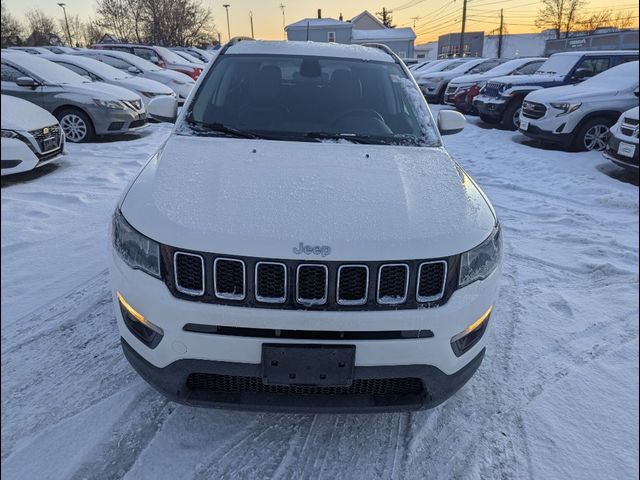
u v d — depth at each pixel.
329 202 1.90
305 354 1.69
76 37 51.31
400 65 3.35
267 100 2.92
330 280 1.68
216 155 2.30
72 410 2.14
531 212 5.26
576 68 10.56
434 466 1.96
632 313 3.16
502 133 10.62
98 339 2.64
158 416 2.12
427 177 2.22
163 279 1.74
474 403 2.31
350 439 2.07
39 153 5.61
